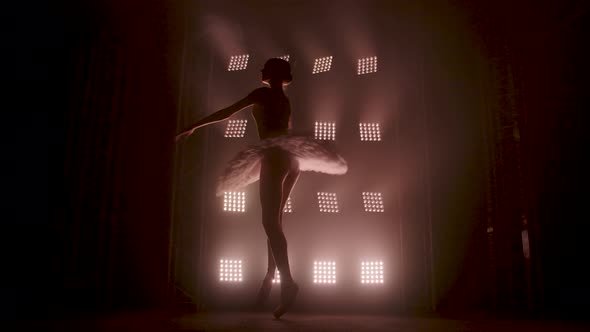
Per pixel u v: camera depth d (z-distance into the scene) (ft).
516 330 13.00
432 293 25.08
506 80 23.13
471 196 25.55
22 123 22.04
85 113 22.65
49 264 20.92
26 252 20.97
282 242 15.14
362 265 25.98
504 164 22.59
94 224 21.97
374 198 26.91
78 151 22.17
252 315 19.57
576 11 22.21
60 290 20.76
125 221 23.59
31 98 22.34
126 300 23.00
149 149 24.90
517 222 21.99
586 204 21.24
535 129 21.99
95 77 23.17
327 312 24.41
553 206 21.33
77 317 16.26
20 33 22.65
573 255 20.88
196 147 27.71
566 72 22.41
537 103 22.24
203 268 26.02
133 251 23.61
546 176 21.57
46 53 22.95
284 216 26.58
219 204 26.96
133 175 24.21
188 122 27.40
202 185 27.07
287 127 17.11
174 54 26.78
